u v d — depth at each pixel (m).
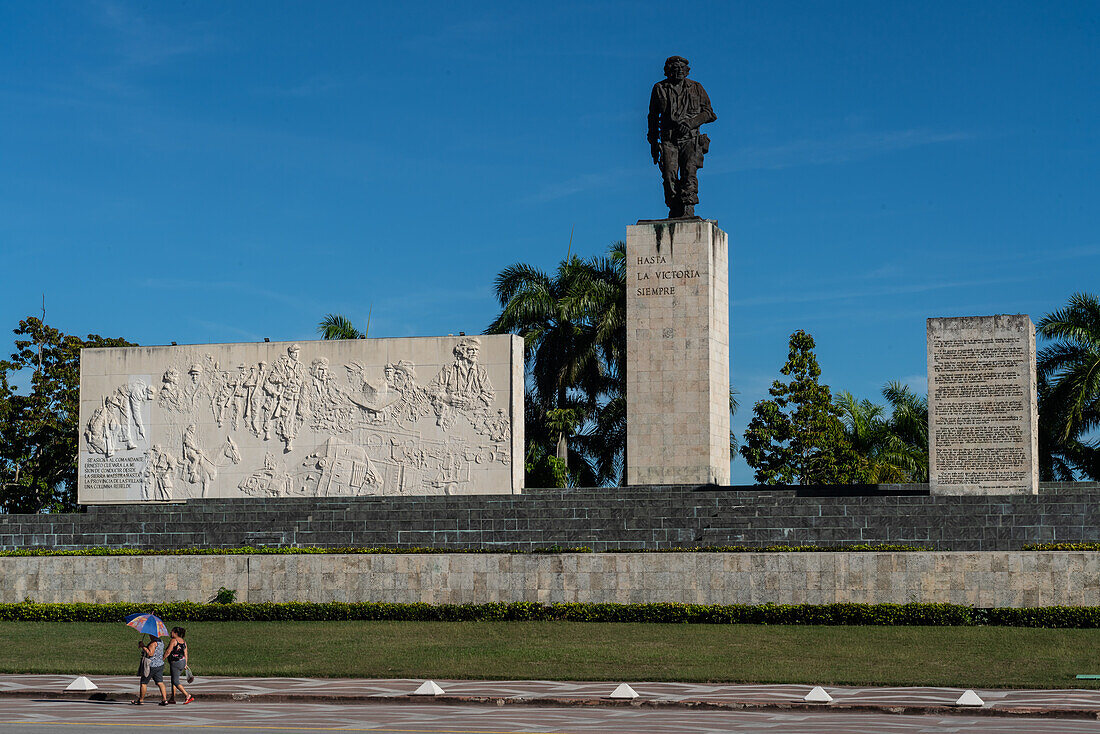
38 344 60.88
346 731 21.16
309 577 38.06
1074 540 36.06
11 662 31.58
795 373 57.56
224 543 42.81
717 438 46.44
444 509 42.28
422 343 47.59
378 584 37.66
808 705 24.25
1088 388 47.19
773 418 57.16
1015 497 37.72
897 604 33.81
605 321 55.84
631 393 46.25
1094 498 37.34
